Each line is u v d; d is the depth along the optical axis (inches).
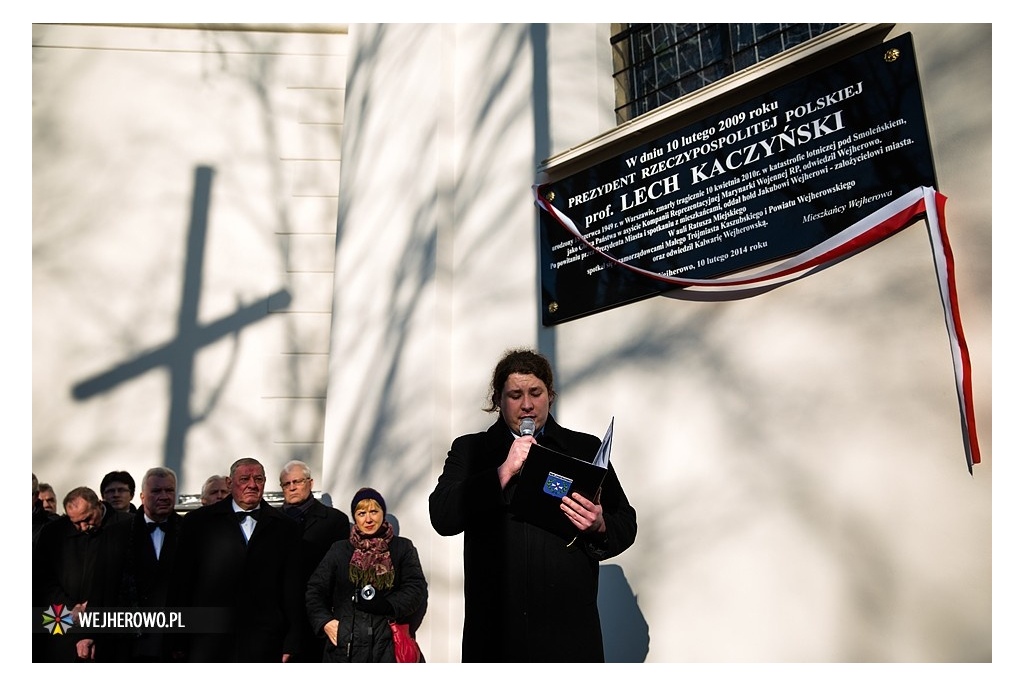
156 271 272.1
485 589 102.6
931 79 133.8
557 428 113.8
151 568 174.2
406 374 198.8
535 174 194.2
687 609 146.0
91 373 264.8
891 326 131.8
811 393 138.9
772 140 150.7
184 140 282.4
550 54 200.1
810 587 132.5
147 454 257.4
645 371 162.7
